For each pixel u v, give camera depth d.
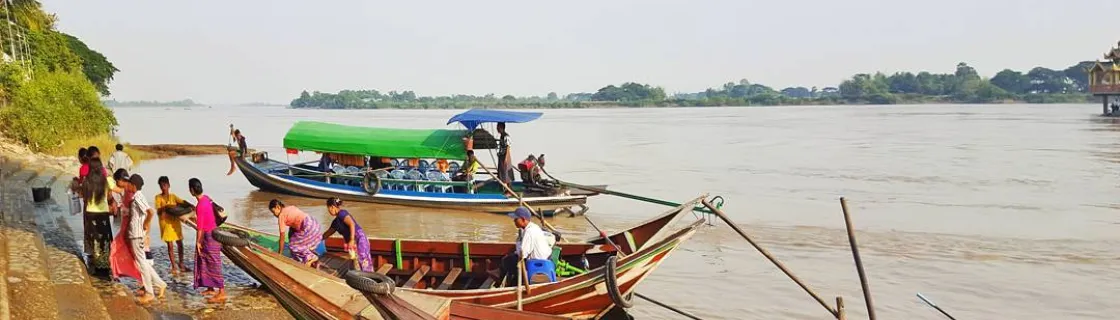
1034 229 19.61
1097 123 78.19
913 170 34.12
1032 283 14.62
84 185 12.03
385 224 21.03
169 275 12.92
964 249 17.41
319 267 12.43
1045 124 77.38
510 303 11.40
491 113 23.88
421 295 9.84
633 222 21.78
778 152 45.78
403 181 23.58
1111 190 26.77
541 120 114.88
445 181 23.27
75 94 38.81
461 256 13.06
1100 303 13.42
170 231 12.68
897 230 19.64
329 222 21.31
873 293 14.11
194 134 77.88
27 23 58.41
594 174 34.53
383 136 24.53
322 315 9.92
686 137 63.53
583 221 22.03
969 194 26.14
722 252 17.23
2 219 14.88
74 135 36.75
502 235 19.64
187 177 32.12
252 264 10.73
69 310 9.53
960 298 13.77
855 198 25.47
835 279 14.99
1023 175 31.58
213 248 11.34
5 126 32.91
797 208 23.48
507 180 23.25
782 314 12.96
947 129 69.75
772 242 18.30
